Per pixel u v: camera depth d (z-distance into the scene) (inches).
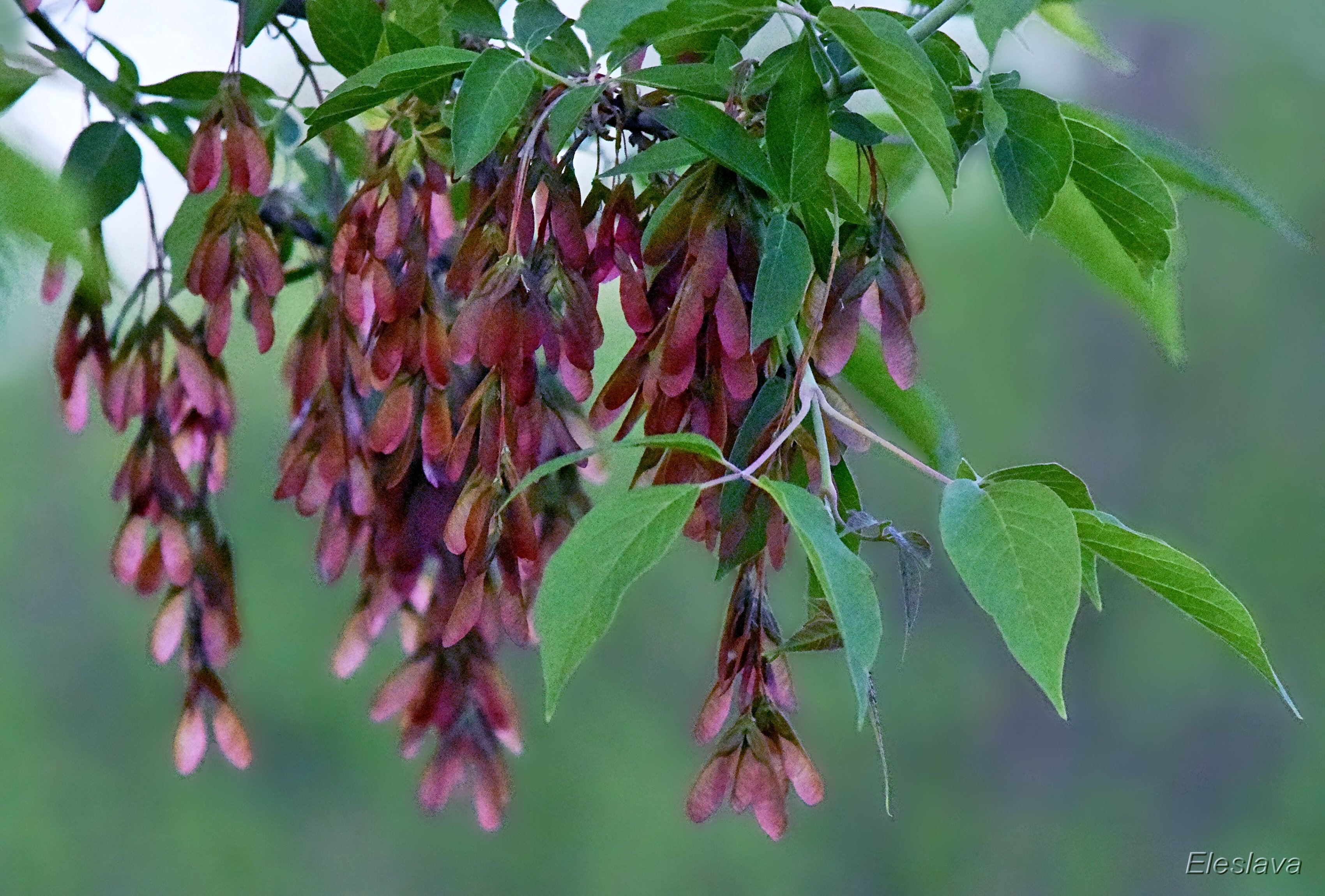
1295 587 297.1
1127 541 88.7
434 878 311.9
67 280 92.0
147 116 94.1
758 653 89.8
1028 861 297.6
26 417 285.6
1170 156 91.9
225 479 93.2
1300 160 279.4
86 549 314.2
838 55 89.9
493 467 88.4
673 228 89.0
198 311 94.5
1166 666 301.1
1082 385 299.1
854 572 86.7
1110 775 301.9
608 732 315.9
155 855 305.3
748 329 88.6
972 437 295.0
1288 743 293.0
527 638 89.0
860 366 94.1
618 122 90.0
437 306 90.1
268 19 91.9
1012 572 87.4
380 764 319.0
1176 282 94.0
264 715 310.7
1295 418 296.8
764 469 89.4
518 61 88.5
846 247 90.0
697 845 313.0
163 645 92.4
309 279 96.0
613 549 86.7
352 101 89.3
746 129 89.5
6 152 84.9
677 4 88.8
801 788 89.8
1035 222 90.0
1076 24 94.7
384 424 89.8
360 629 91.6
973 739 308.8
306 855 309.4
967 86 90.2
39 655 311.9
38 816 304.2
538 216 89.6
